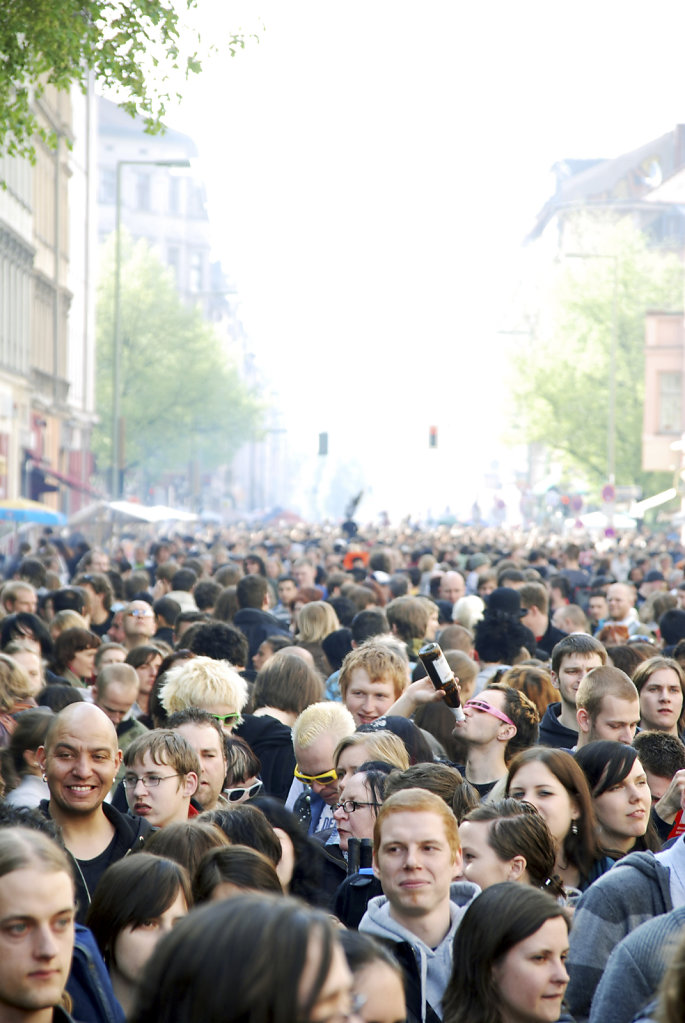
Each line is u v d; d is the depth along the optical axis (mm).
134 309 188875
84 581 38281
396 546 91875
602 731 16688
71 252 152125
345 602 35219
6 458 113562
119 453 98938
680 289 170750
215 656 23969
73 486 124750
